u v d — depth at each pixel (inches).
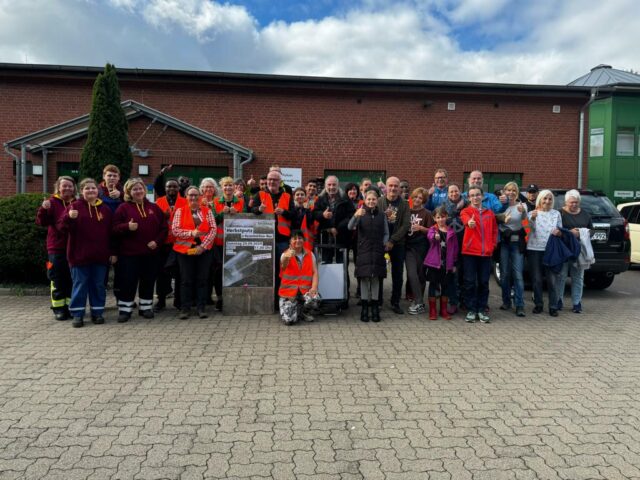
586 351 217.0
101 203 255.8
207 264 271.6
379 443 133.0
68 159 572.7
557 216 288.5
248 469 119.5
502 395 166.6
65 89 602.9
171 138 567.5
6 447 128.7
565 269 290.4
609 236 352.2
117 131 450.9
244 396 163.0
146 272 267.6
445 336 239.5
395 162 631.8
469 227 266.2
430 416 149.8
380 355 207.6
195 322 262.2
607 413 153.4
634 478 117.4
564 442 134.7
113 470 118.2
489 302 331.0
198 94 611.5
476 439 135.8
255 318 272.5
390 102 630.5
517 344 226.8
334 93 622.8
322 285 279.7
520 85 630.5
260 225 279.7
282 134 619.2
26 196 335.9
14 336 231.1
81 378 177.5
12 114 599.8
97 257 250.1
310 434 137.5
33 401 157.3
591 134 688.4
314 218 287.9
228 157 579.2
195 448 129.0
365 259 263.1
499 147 645.3
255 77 600.7
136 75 598.9
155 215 268.5
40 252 322.3
